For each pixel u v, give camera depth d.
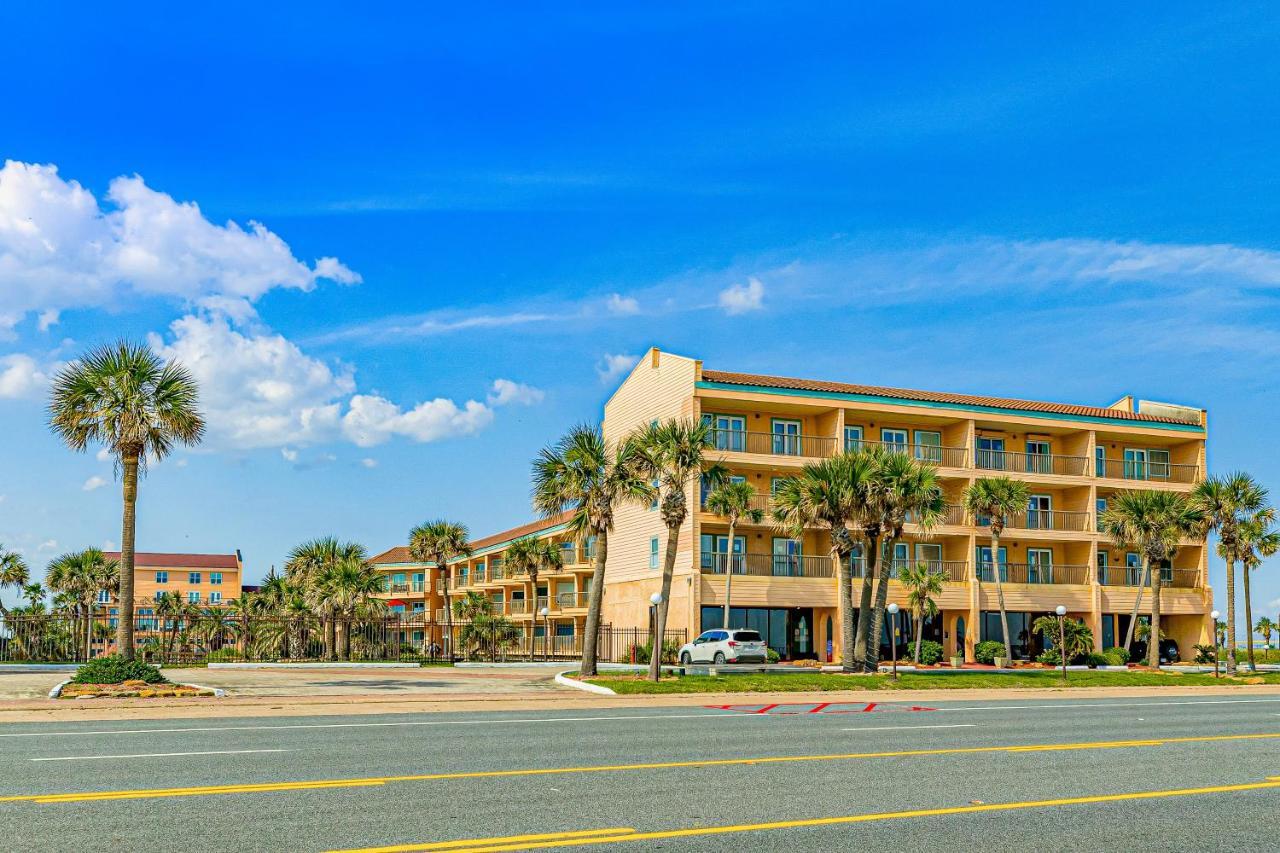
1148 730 19.92
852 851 8.94
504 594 76.19
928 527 39.16
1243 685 39.53
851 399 52.00
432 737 16.86
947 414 54.00
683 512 34.41
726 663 40.75
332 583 49.06
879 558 53.00
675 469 34.53
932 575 51.56
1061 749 16.41
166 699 24.00
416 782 11.95
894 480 37.16
